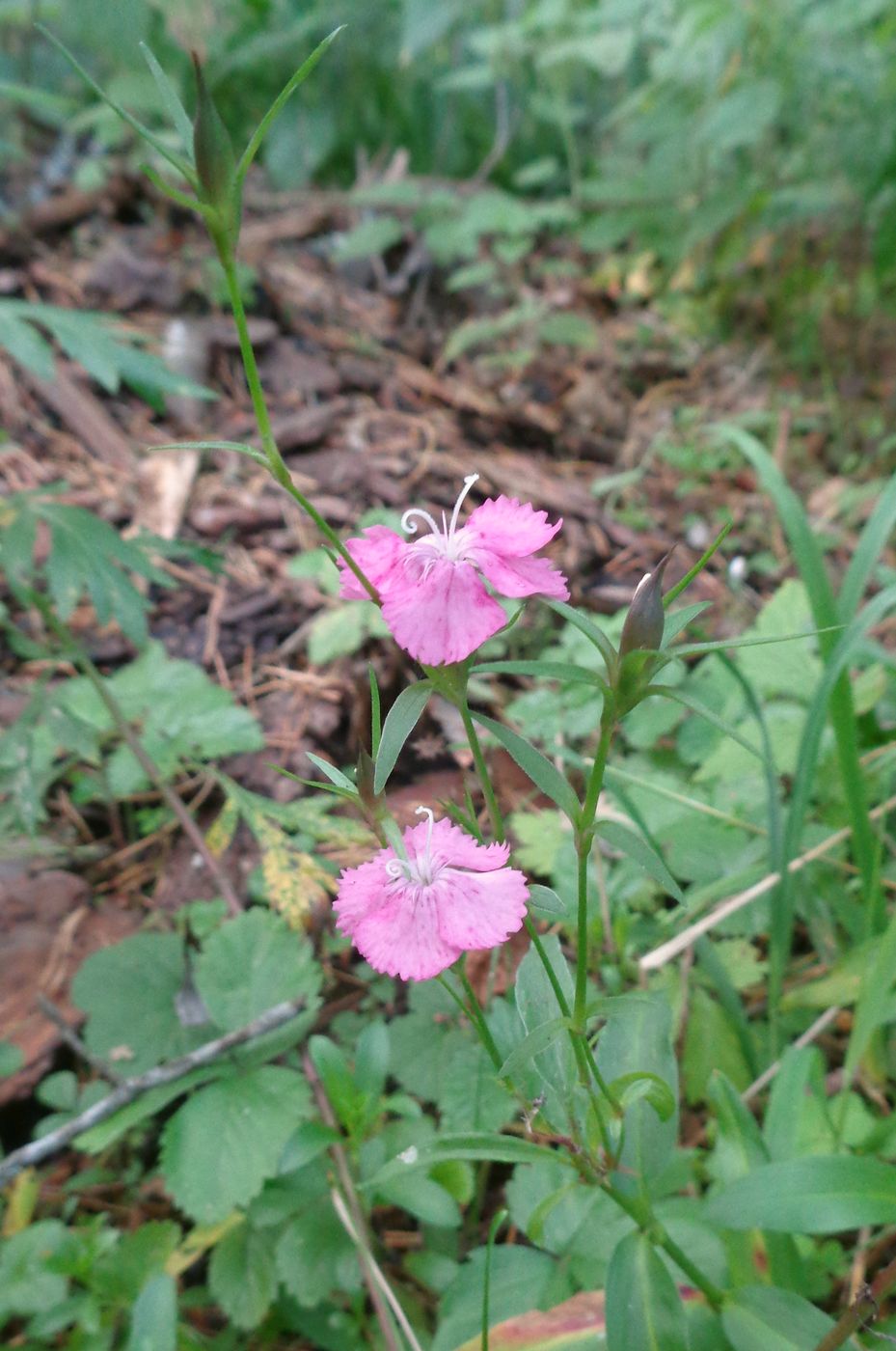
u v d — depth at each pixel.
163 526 0.42
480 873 0.17
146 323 0.50
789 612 0.35
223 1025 0.27
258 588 0.41
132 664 0.37
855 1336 0.21
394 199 0.56
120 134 0.56
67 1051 0.29
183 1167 0.24
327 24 0.62
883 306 0.56
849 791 0.28
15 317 0.31
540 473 0.48
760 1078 0.26
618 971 0.28
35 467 0.43
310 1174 0.25
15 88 0.41
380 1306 0.22
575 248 0.63
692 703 0.15
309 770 0.35
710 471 0.49
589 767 0.29
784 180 0.55
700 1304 0.21
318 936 0.30
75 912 0.31
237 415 0.48
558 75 0.58
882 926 0.29
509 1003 0.27
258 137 0.14
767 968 0.29
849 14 0.51
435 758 0.35
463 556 0.16
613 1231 0.23
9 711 0.36
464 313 0.57
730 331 0.58
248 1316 0.23
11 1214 0.25
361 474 0.45
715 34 0.53
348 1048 0.28
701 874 0.31
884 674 0.33
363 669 0.37
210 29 0.59
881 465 0.50
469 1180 0.24
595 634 0.15
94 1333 0.23
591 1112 0.19
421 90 0.65
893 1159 0.24
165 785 0.32
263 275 0.54
